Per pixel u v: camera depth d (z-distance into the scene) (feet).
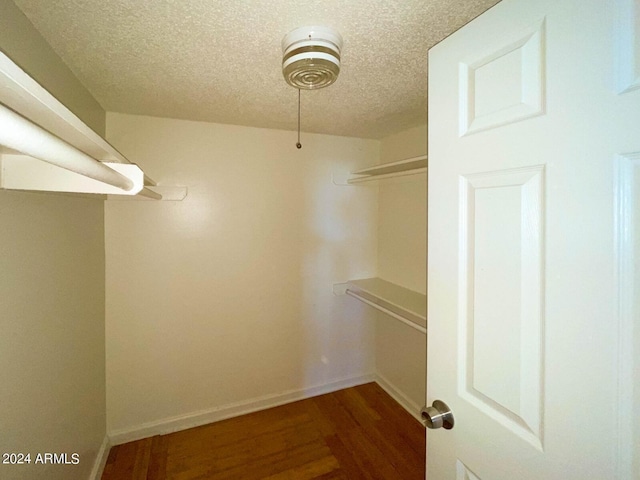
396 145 7.30
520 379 1.87
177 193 5.95
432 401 2.57
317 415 6.79
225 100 5.02
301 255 7.27
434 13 2.78
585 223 1.55
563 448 1.66
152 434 6.07
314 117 5.97
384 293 6.68
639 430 1.39
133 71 3.97
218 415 6.61
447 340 2.41
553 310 1.70
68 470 4.00
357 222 7.87
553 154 1.68
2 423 2.68
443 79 2.41
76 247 4.26
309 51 2.97
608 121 1.46
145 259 5.91
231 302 6.65
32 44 2.97
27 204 3.06
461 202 2.27
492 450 2.05
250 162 6.64
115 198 5.20
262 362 7.01
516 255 1.88
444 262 2.42
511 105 1.90
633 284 1.40
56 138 1.36
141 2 2.61
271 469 5.30
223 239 6.50
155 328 6.05
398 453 5.68
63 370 3.86
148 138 5.80
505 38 1.94
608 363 1.48
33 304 3.17
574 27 1.59
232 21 2.89
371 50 3.45
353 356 8.02
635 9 1.39
